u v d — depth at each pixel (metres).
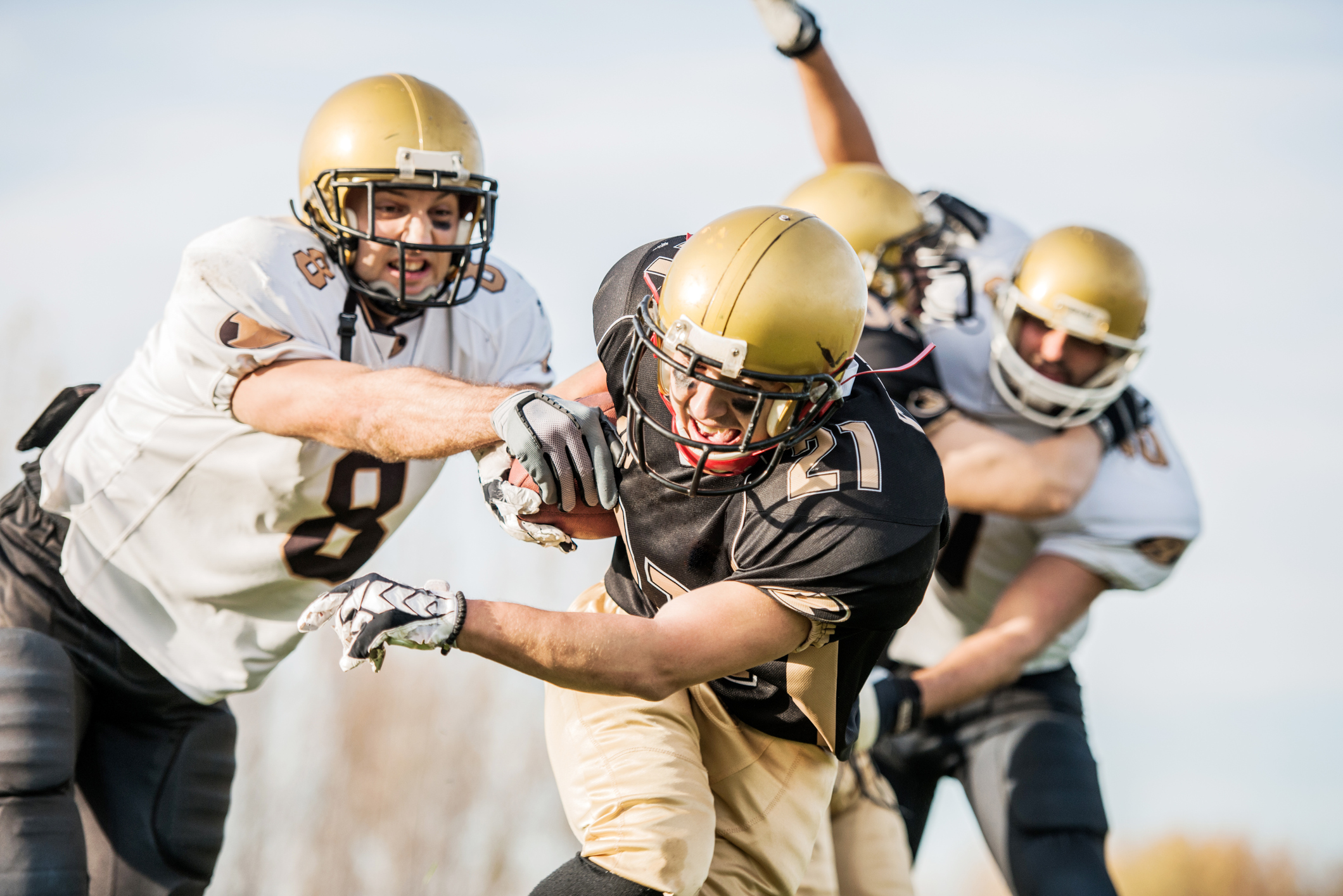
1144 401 14.03
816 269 6.97
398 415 8.37
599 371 8.67
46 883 9.07
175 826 10.59
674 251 8.30
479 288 10.34
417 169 9.38
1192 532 13.39
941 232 13.32
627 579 8.63
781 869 8.78
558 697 8.92
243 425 9.54
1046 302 12.12
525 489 7.94
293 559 10.07
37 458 10.54
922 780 14.09
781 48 15.02
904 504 7.17
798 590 7.06
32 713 9.35
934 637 14.14
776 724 8.48
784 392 6.98
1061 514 12.48
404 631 6.45
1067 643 13.61
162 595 10.21
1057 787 12.81
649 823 8.02
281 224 9.82
